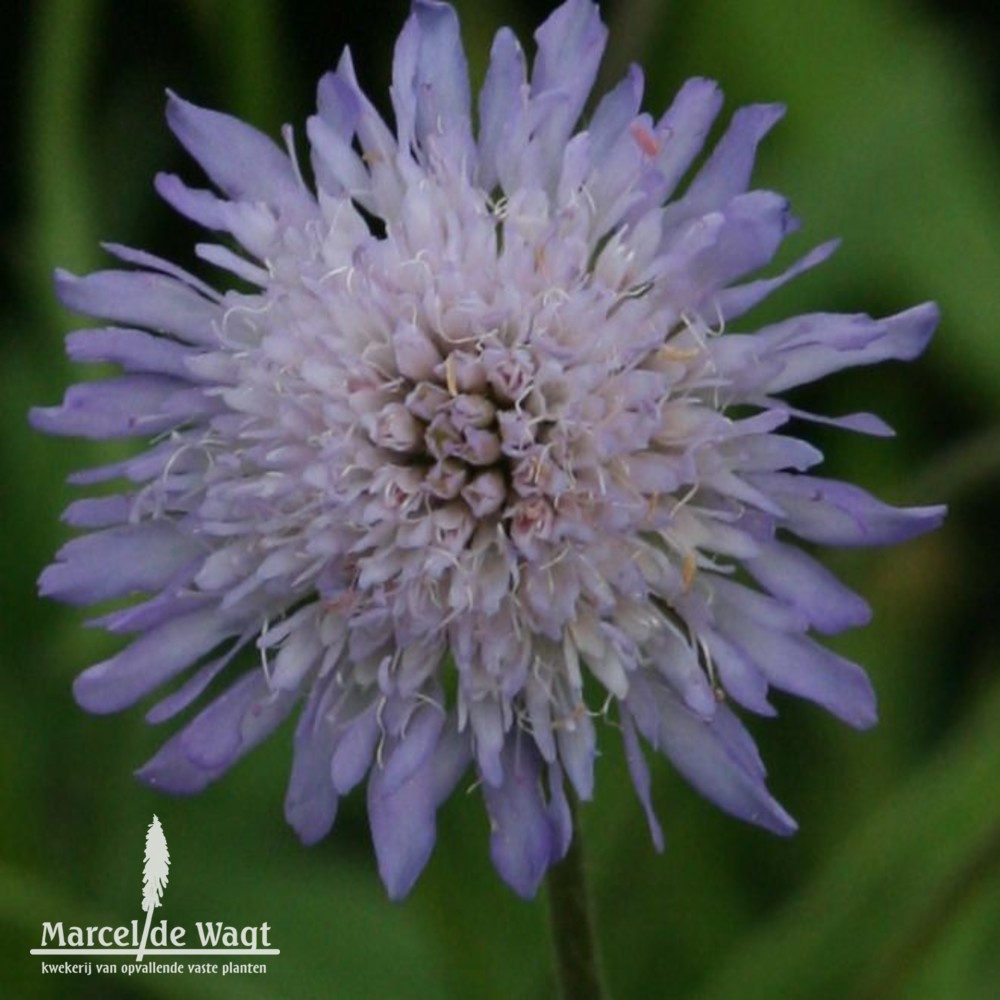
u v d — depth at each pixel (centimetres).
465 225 23
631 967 27
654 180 23
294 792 23
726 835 27
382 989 27
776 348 23
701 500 23
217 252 23
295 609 23
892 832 26
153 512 23
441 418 23
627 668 23
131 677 23
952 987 26
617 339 23
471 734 23
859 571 27
